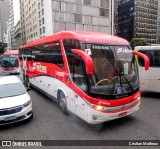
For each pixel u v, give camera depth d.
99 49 6.24
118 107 6.04
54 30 44.84
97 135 5.98
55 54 8.32
